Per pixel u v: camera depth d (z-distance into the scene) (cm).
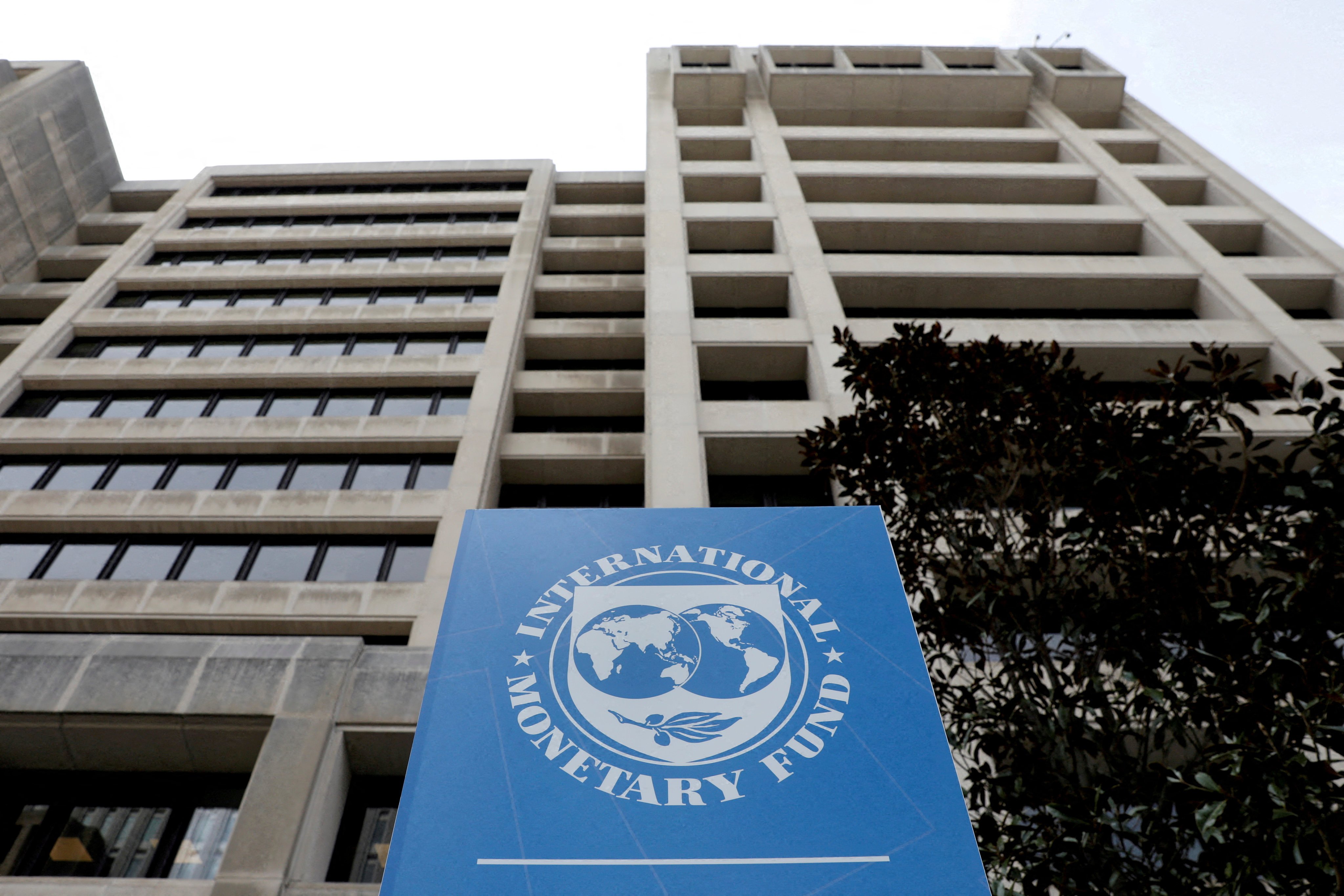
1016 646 947
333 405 2381
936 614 955
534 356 2650
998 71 3516
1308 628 760
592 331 2630
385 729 968
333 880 941
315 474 2152
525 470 2219
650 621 718
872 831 572
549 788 597
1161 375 957
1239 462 1805
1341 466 840
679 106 3338
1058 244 2681
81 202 3444
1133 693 927
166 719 970
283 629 1752
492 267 2861
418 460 2181
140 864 959
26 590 1788
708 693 660
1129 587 884
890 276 2367
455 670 679
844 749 620
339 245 3033
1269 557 831
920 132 3127
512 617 723
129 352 2586
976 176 2845
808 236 2494
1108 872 715
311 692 991
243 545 1970
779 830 574
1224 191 2800
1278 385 896
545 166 3531
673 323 2112
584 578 760
